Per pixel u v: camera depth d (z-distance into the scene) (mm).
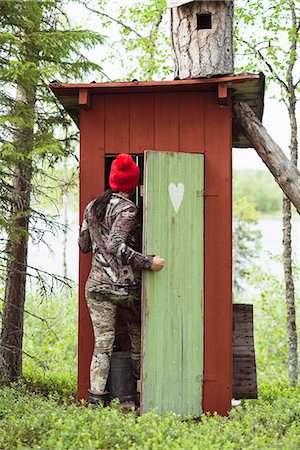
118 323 6859
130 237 5781
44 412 5199
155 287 5641
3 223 6766
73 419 4902
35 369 9016
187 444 4410
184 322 5766
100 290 5586
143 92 6078
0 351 7520
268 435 4930
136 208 5586
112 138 6098
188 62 6410
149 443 4473
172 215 5730
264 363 12938
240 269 19641
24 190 7719
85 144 6113
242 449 4398
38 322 12352
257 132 6375
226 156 5957
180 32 6473
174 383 5719
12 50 7145
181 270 5762
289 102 9414
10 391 6438
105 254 5605
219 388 5836
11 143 6992
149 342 5629
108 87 5895
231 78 5754
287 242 9289
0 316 7973
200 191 5875
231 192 5953
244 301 16453
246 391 6391
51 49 7535
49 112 7781
